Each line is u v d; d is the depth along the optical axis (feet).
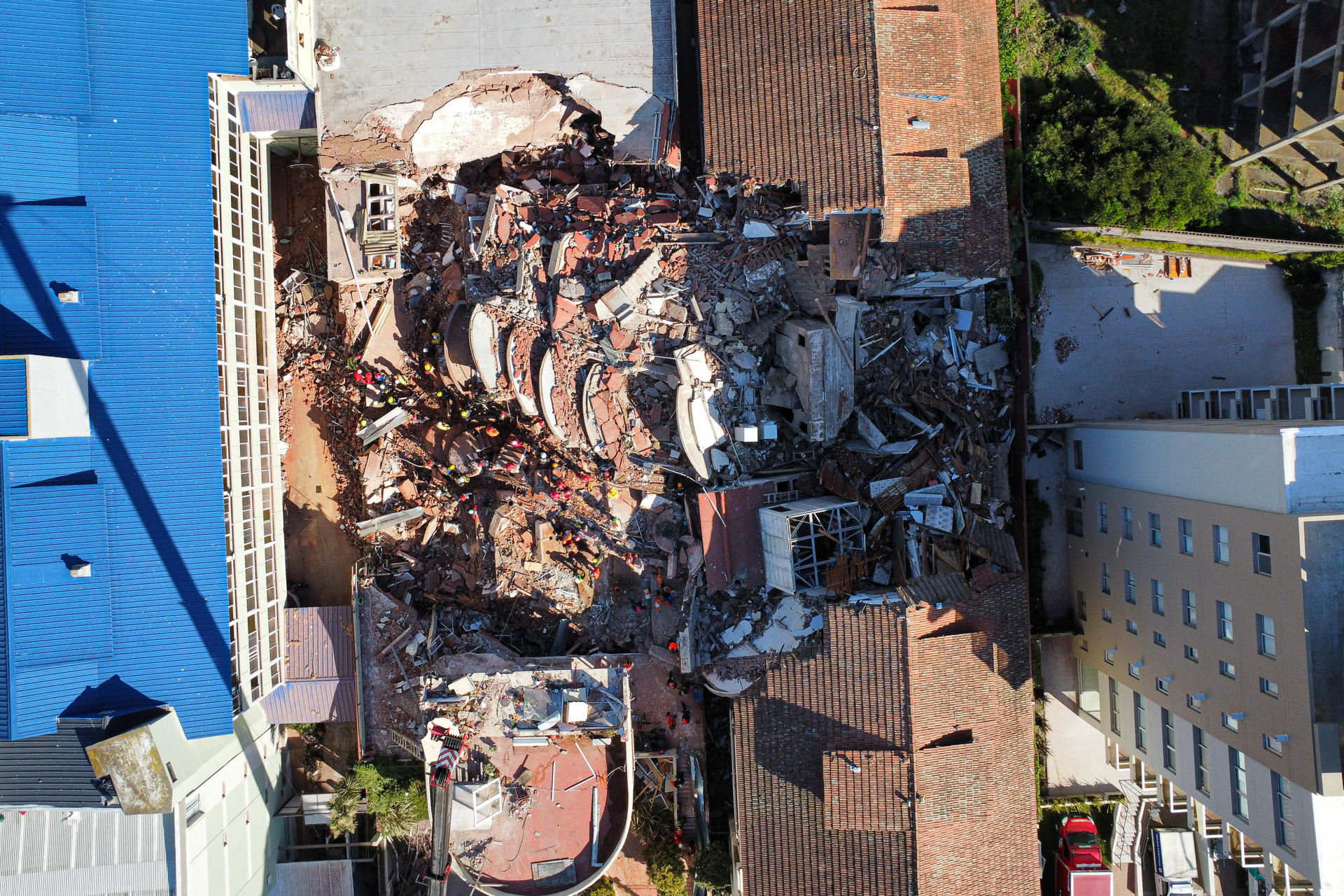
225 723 81.10
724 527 84.53
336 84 88.28
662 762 93.45
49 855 84.79
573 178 92.17
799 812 82.43
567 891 83.51
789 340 84.99
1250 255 99.09
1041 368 99.66
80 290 79.61
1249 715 70.95
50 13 79.61
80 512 79.15
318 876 96.48
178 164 81.41
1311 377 98.89
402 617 93.35
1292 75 91.35
